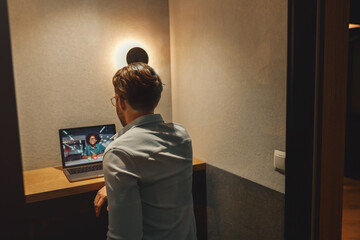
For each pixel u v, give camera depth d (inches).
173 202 38.1
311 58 45.2
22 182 28.9
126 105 39.7
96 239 84.0
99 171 77.4
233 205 73.2
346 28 47.4
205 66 79.4
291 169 49.6
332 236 51.3
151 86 38.5
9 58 27.2
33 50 79.6
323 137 47.1
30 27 78.7
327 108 46.8
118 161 34.0
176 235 38.7
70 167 81.7
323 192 48.5
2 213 28.4
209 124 79.8
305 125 46.8
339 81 47.7
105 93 90.0
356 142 139.5
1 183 28.0
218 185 78.0
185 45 88.0
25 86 79.7
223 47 71.8
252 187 66.0
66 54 83.6
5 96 27.3
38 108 81.7
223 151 75.1
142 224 36.7
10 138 27.9
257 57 61.5
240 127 68.3
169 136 38.8
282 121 56.7
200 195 85.6
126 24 90.0
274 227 60.9
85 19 84.8
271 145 60.0
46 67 81.6
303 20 45.3
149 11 92.7
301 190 48.4
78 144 83.0
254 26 61.6
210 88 78.0
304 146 47.3
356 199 119.6
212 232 82.1
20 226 29.3
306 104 46.3
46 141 83.6
